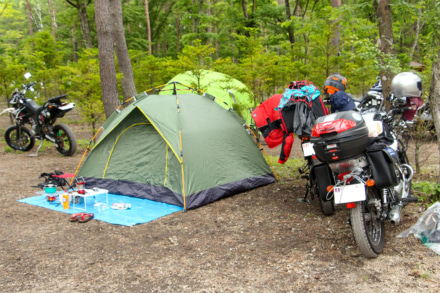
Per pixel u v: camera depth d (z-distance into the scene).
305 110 4.71
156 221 4.84
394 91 3.79
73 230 4.57
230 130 6.23
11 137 10.28
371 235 3.43
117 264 3.59
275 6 19.55
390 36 5.77
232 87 8.98
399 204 3.60
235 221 4.68
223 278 3.21
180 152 5.45
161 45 36.91
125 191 6.10
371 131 3.54
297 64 10.58
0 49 27.48
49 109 9.29
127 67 10.41
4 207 5.54
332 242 3.81
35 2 40.66
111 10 10.09
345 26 8.95
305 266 3.34
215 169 5.73
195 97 6.38
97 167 6.49
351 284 2.98
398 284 2.92
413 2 6.88
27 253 3.89
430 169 6.20
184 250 3.87
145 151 6.06
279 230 4.27
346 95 4.56
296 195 5.63
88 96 10.66
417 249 3.46
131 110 6.04
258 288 3.01
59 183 5.88
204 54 10.69
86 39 21.20
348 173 3.30
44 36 18.16
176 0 29.05
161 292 3.04
